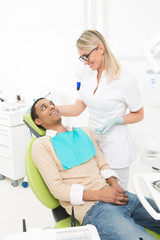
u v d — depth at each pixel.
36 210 2.19
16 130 2.51
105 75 1.45
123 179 1.58
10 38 2.95
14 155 2.53
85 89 1.53
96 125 1.54
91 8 2.16
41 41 2.66
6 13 2.92
